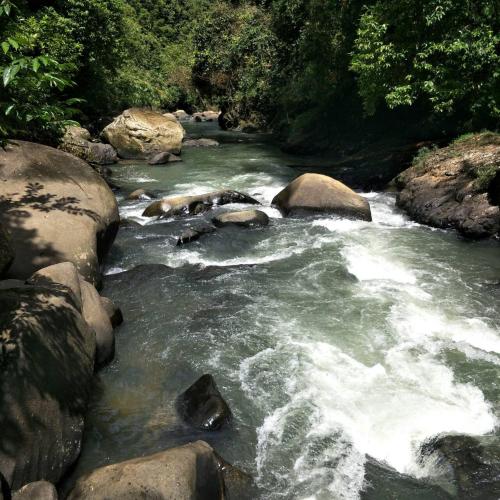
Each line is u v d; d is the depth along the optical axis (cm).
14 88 363
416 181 1051
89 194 729
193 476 329
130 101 2559
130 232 916
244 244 866
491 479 373
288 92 2175
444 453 396
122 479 318
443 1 1053
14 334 396
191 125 3008
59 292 471
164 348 550
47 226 627
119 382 493
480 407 454
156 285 696
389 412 448
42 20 1427
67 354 429
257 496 365
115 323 585
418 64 1088
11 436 349
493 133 1102
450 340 559
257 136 2394
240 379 495
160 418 445
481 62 1027
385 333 573
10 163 699
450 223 923
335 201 1003
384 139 1592
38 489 322
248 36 2639
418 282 711
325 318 609
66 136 1447
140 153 1730
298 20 2031
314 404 460
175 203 1039
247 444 416
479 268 756
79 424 407
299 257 802
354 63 1205
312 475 386
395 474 388
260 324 595
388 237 900
